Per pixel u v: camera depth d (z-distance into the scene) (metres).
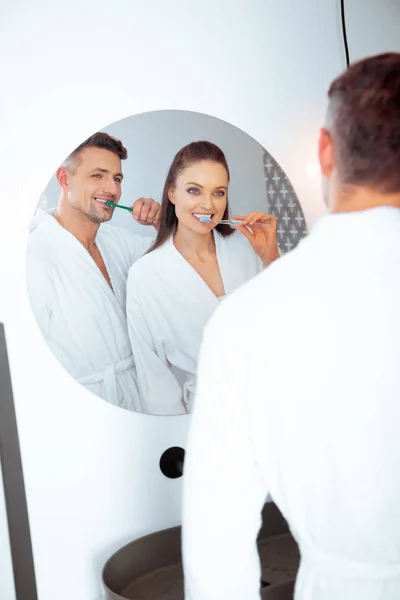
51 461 1.53
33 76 1.47
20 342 1.49
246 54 1.65
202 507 0.83
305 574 0.86
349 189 0.83
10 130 1.46
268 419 0.82
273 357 0.82
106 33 1.52
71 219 1.50
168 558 1.58
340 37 1.75
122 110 1.54
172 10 1.58
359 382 0.81
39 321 1.49
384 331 0.81
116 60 1.54
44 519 1.53
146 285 1.58
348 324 0.81
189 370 1.62
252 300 0.84
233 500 0.83
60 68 1.49
